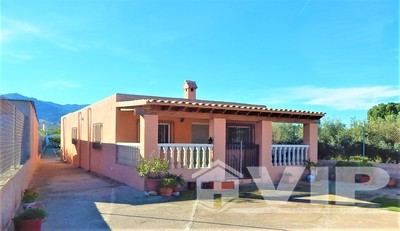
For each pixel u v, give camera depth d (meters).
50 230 6.83
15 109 9.12
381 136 18.64
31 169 15.20
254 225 7.41
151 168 11.02
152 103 11.20
